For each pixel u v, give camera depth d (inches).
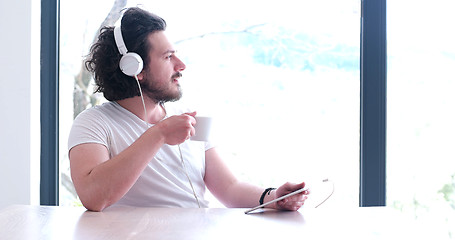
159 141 54.0
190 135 55.0
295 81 89.5
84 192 51.7
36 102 86.3
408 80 87.6
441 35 87.2
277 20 89.3
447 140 88.0
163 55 64.2
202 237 38.1
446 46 87.3
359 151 87.5
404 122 88.1
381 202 85.4
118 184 51.9
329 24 88.7
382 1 83.7
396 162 88.6
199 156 68.2
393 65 87.5
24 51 84.0
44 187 87.8
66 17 89.7
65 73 90.0
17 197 84.7
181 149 65.9
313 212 51.2
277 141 90.0
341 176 89.0
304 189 52.2
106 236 38.3
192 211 50.9
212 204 90.6
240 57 89.4
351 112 88.8
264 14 89.1
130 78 64.4
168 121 54.7
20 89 84.3
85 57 80.7
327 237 38.8
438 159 88.1
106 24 89.6
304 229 41.8
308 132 89.7
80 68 90.1
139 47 63.3
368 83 84.6
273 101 89.7
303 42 89.1
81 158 56.4
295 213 50.6
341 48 88.7
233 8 89.1
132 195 61.7
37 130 86.7
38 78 86.8
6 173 84.5
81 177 53.7
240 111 89.7
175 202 62.3
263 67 89.5
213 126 56.6
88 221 44.6
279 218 47.2
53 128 87.6
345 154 89.1
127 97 65.4
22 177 84.5
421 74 87.5
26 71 84.2
